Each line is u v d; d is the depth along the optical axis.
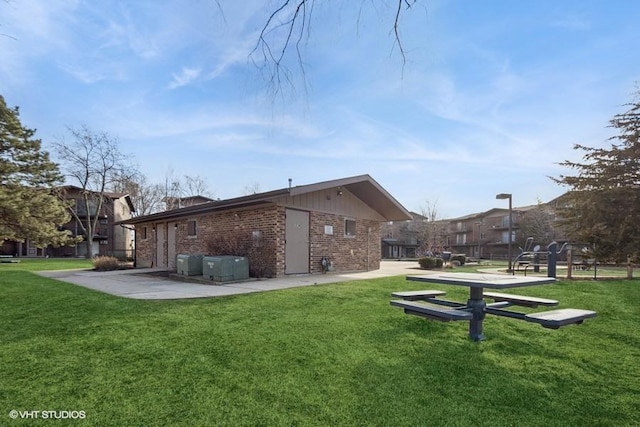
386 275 12.57
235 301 6.77
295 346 4.18
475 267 19.72
